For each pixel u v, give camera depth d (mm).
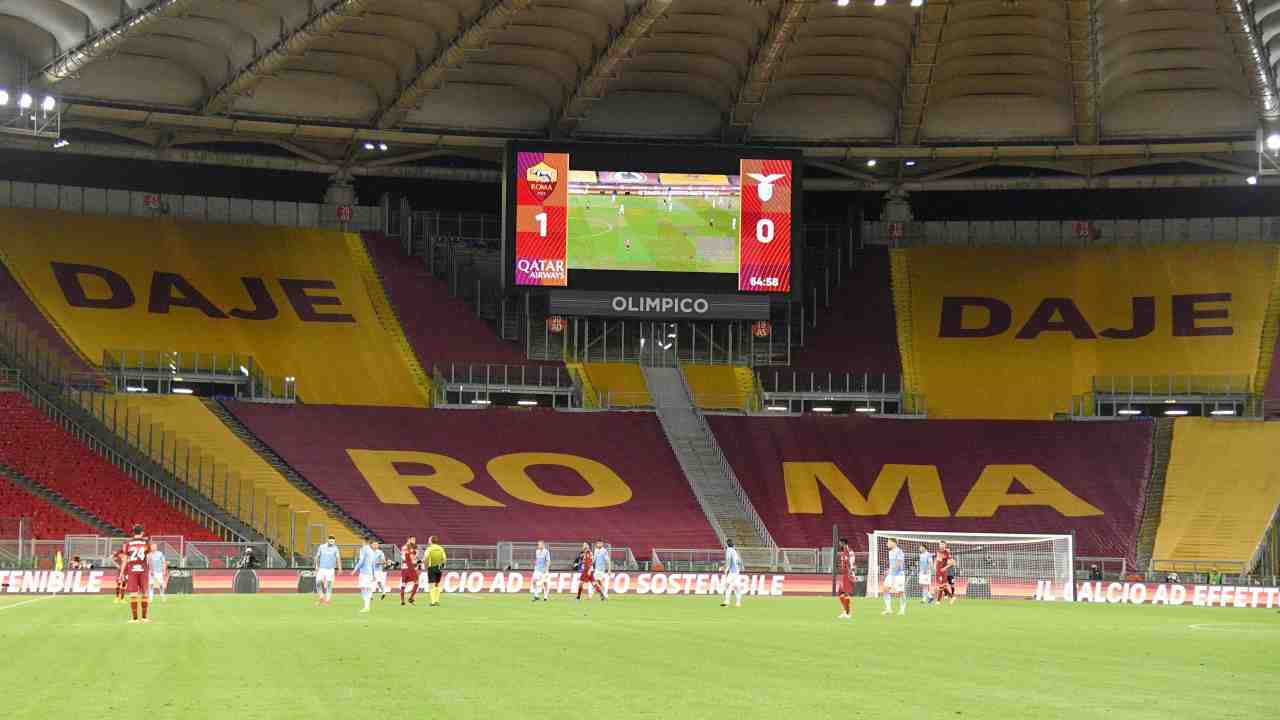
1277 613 48875
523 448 72938
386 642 28500
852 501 70750
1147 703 19141
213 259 81500
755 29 71312
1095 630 36219
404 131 79188
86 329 73250
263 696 18922
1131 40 71938
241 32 68125
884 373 80562
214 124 76812
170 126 77438
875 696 19641
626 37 66750
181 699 18562
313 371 76000
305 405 73000
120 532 59281
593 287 73500
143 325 74812
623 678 21688
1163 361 79312
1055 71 76000
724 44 73188
